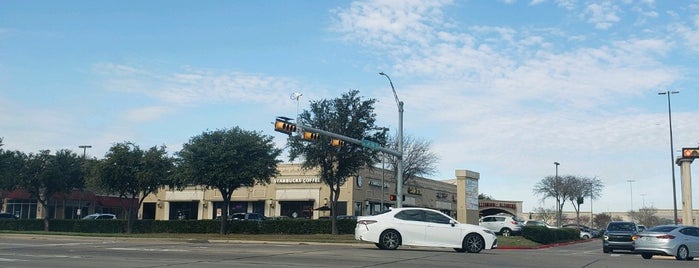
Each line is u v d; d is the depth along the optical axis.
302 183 60.84
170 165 43.72
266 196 62.38
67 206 67.25
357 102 38.03
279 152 40.47
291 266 16.73
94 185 45.88
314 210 56.41
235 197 63.81
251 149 38.72
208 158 38.28
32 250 22.41
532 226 41.62
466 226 22.75
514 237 41.09
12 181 49.34
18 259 18.52
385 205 65.06
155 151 44.12
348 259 18.88
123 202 69.75
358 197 59.97
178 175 39.56
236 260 18.45
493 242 22.86
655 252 24.56
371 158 38.91
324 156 37.84
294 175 61.34
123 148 43.88
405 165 65.06
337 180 38.75
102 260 18.33
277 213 61.56
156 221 44.12
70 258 18.97
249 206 63.59
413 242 22.67
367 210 61.47
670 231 24.77
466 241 22.59
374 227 22.80
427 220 22.86
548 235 41.88
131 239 33.69
